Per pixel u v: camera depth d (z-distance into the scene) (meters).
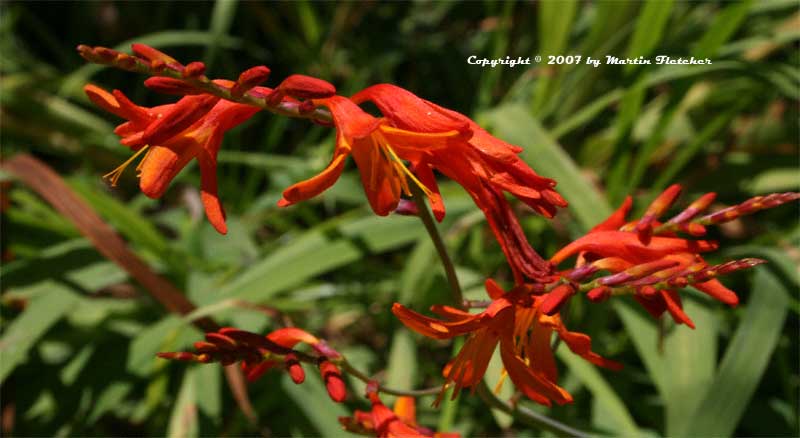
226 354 0.58
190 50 1.34
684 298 0.77
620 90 0.89
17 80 1.16
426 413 0.85
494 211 0.55
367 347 0.99
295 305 0.90
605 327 0.91
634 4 0.95
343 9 1.23
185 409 0.78
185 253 0.91
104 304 0.90
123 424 0.90
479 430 0.84
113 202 0.88
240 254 0.96
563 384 0.84
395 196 0.54
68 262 0.86
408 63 1.30
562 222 0.94
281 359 0.58
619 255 0.57
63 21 1.44
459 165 0.54
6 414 0.83
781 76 0.84
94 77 1.29
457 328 0.54
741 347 0.72
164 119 0.52
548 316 0.56
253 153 1.26
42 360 0.87
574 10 0.95
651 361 0.74
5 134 1.13
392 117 0.54
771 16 1.12
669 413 0.72
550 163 0.82
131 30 1.37
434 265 0.86
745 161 1.00
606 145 1.03
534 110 1.01
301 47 1.24
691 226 0.57
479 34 1.28
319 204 1.11
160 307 0.90
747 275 0.92
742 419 0.80
